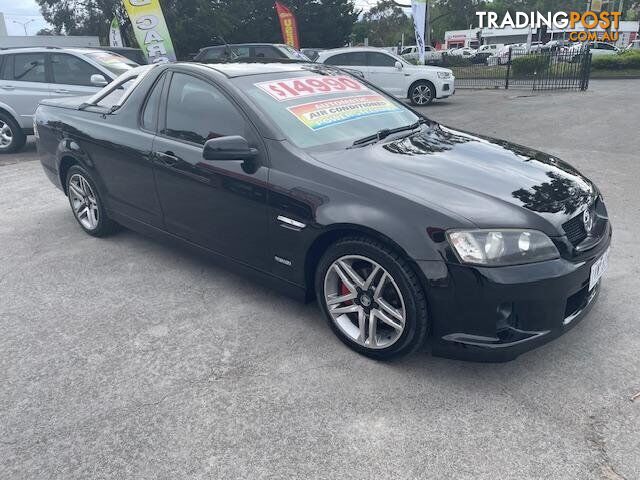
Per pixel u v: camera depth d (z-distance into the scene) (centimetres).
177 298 375
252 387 278
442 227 256
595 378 277
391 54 1459
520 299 251
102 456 236
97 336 330
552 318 262
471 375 283
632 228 478
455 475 220
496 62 2445
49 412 264
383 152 321
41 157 510
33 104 888
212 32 3422
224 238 354
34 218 555
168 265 430
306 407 262
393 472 222
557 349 304
